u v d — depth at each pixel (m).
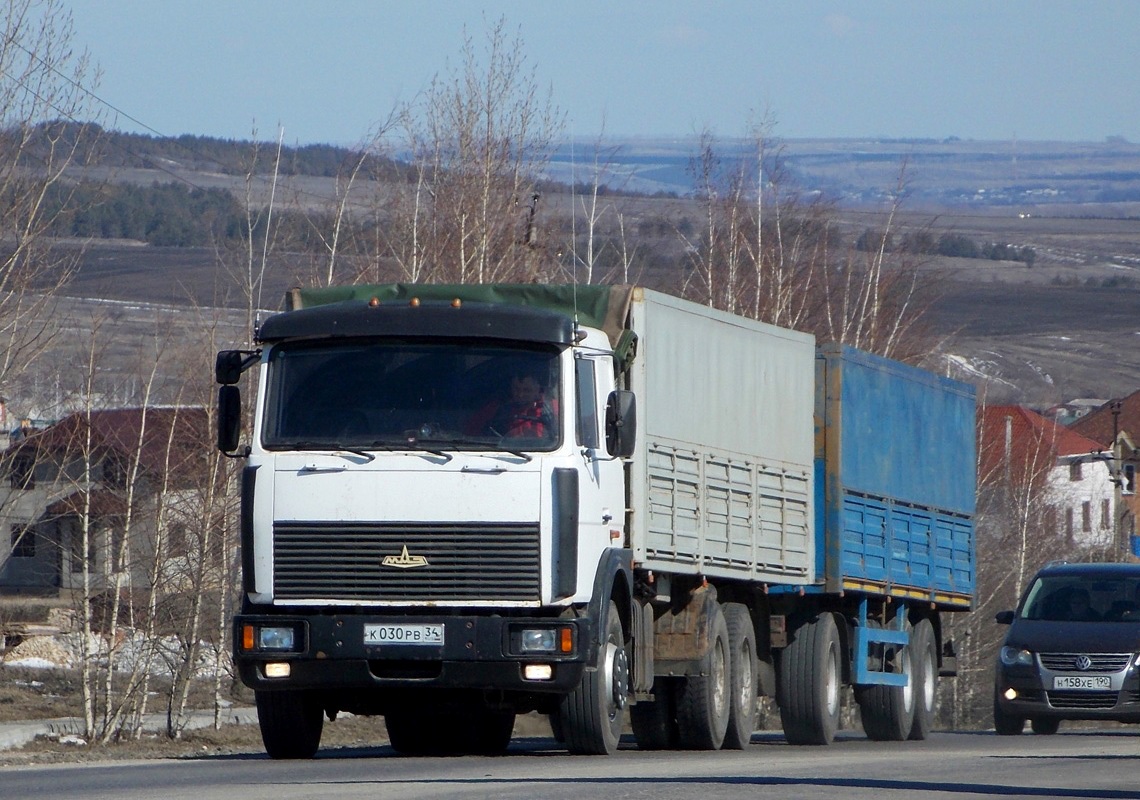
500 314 50.09
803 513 69.50
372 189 118.56
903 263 170.75
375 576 48.53
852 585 72.12
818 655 71.00
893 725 79.56
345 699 53.47
